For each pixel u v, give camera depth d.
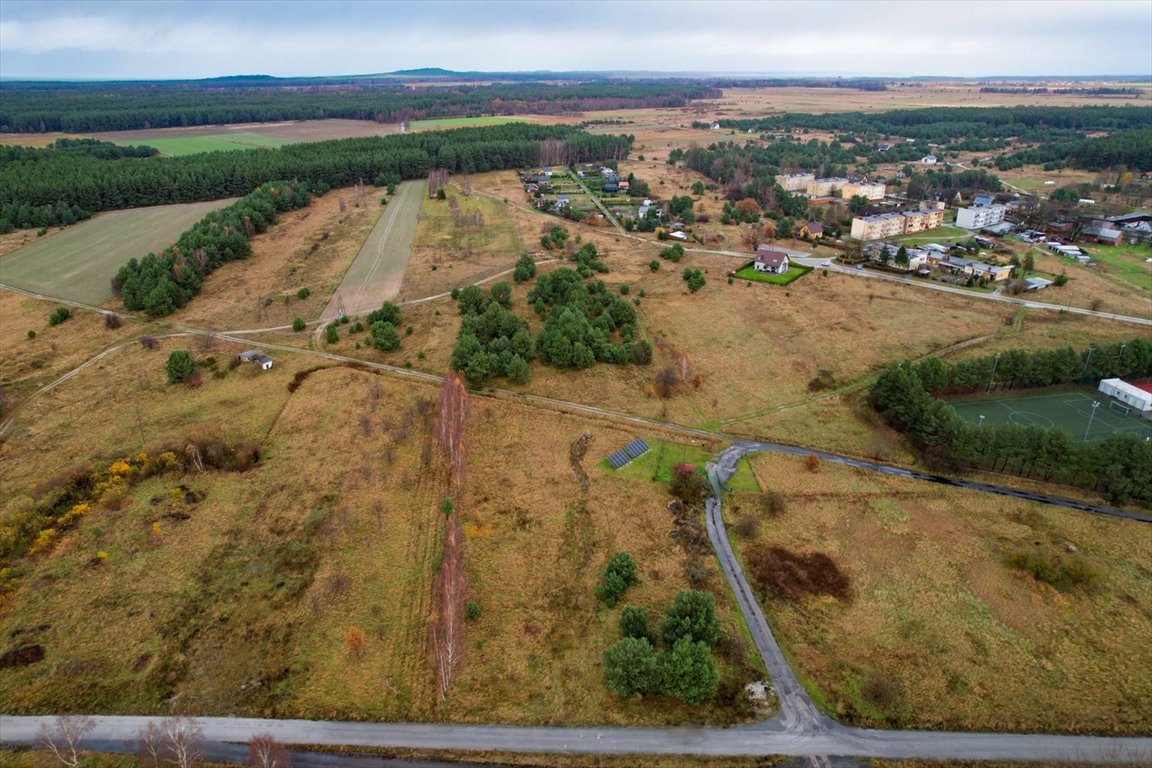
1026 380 108.50
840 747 54.28
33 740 53.44
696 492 85.44
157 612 65.75
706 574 72.31
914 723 56.47
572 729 55.44
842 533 79.44
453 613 62.91
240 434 95.50
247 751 52.72
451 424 93.12
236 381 110.62
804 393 110.38
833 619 67.19
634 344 119.12
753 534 78.81
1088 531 79.69
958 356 120.50
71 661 60.19
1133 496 84.12
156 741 52.16
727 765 52.59
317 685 58.66
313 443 93.81
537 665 61.06
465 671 60.19
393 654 61.81
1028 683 60.25
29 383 109.94
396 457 91.12
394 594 68.56
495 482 86.94
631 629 61.97
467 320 122.31
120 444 92.88
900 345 125.44
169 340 126.56
